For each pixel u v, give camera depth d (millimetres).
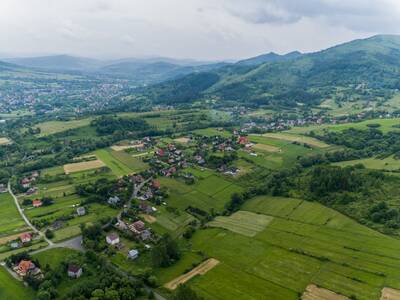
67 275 174875
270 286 161875
